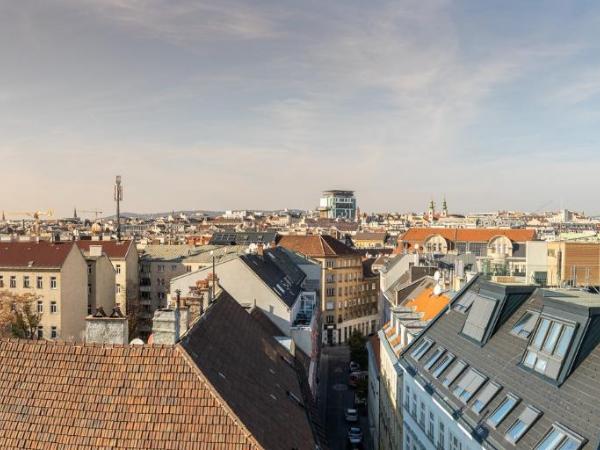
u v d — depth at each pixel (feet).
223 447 77.05
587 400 81.25
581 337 88.74
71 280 324.39
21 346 91.56
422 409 134.41
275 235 549.13
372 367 242.58
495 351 112.78
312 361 200.85
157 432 79.00
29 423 81.46
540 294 112.88
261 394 101.24
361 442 231.09
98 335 94.38
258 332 139.44
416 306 215.51
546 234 556.10
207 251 417.90
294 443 92.89
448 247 561.02
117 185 521.24
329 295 466.29
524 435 86.89
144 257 414.62
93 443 78.38
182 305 106.32
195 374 84.64
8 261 318.24
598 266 182.50
